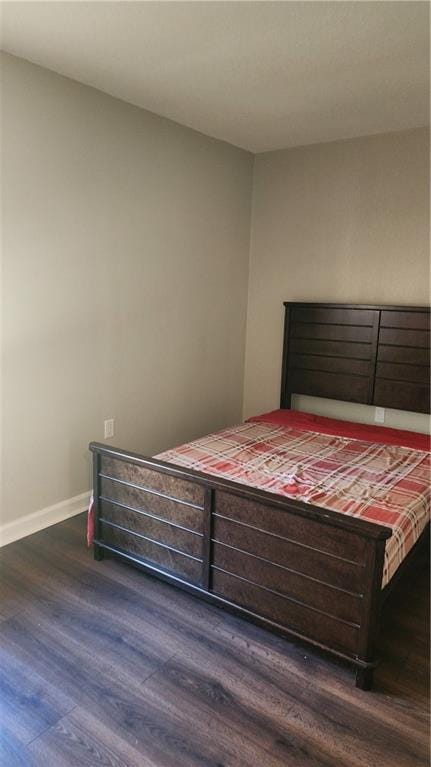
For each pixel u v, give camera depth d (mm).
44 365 2867
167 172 3422
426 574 2688
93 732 1663
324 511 1888
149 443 3652
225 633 2141
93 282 3061
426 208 3449
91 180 2947
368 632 1824
